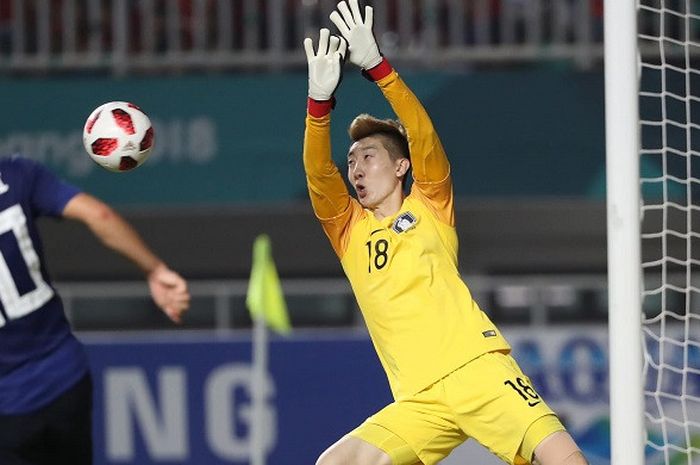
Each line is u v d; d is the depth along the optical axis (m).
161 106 45.59
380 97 44.22
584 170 44.59
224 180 45.38
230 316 44.06
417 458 20.66
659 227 41.88
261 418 36.50
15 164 18.31
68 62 46.34
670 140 42.03
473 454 37.47
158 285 18.91
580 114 44.75
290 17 46.28
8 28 46.97
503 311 42.97
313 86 20.20
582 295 43.03
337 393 39.34
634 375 19.61
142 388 40.25
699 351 38.94
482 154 44.78
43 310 18.20
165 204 45.44
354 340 39.50
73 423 18.34
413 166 21.20
